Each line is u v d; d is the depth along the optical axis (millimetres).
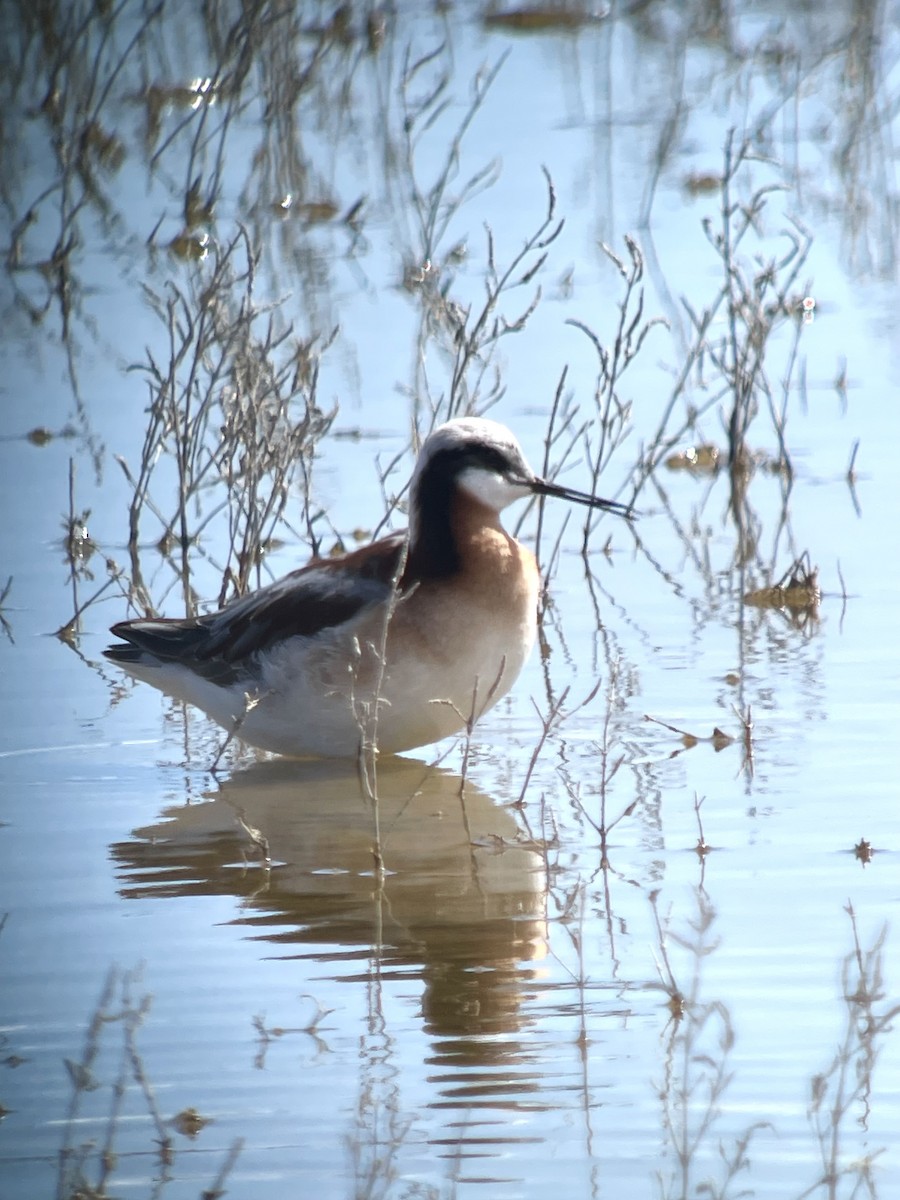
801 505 16328
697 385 18750
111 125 29938
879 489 16562
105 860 10445
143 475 15695
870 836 10148
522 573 11703
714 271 21969
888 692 12375
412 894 9812
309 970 8930
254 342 17438
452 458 11586
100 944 9297
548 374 19219
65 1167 7340
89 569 15797
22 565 15867
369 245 24094
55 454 18297
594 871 9922
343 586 11680
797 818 10453
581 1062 7957
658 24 32969
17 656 14094
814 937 8945
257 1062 8023
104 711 13094
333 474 17172
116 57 32188
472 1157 7273
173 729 12781
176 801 11406
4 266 24625
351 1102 7711
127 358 21016
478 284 21906
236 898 9852
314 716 11711
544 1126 7480
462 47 32844
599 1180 7117
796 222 20641
